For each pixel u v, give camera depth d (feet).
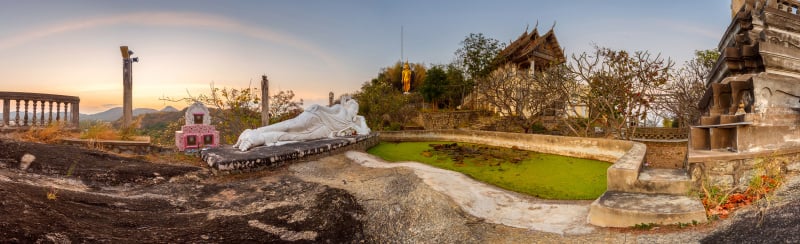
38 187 16.63
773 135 21.54
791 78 24.18
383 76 136.26
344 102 47.65
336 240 15.56
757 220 14.20
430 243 16.08
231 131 55.31
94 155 25.32
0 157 21.09
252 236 14.82
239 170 25.98
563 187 25.02
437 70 107.76
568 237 16.07
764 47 23.98
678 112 60.90
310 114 39.60
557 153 37.32
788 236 12.05
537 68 98.48
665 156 43.96
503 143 43.91
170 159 29.37
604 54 53.16
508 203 21.94
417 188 21.97
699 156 19.53
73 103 37.01
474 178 27.66
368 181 24.54
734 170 19.54
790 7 28.58
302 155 30.63
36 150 23.06
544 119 83.51
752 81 22.62
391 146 46.39
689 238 14.17
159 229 14.57
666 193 19.06
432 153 39.42
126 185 21.57
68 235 11.76
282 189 22.71
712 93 26.71
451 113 93.61
